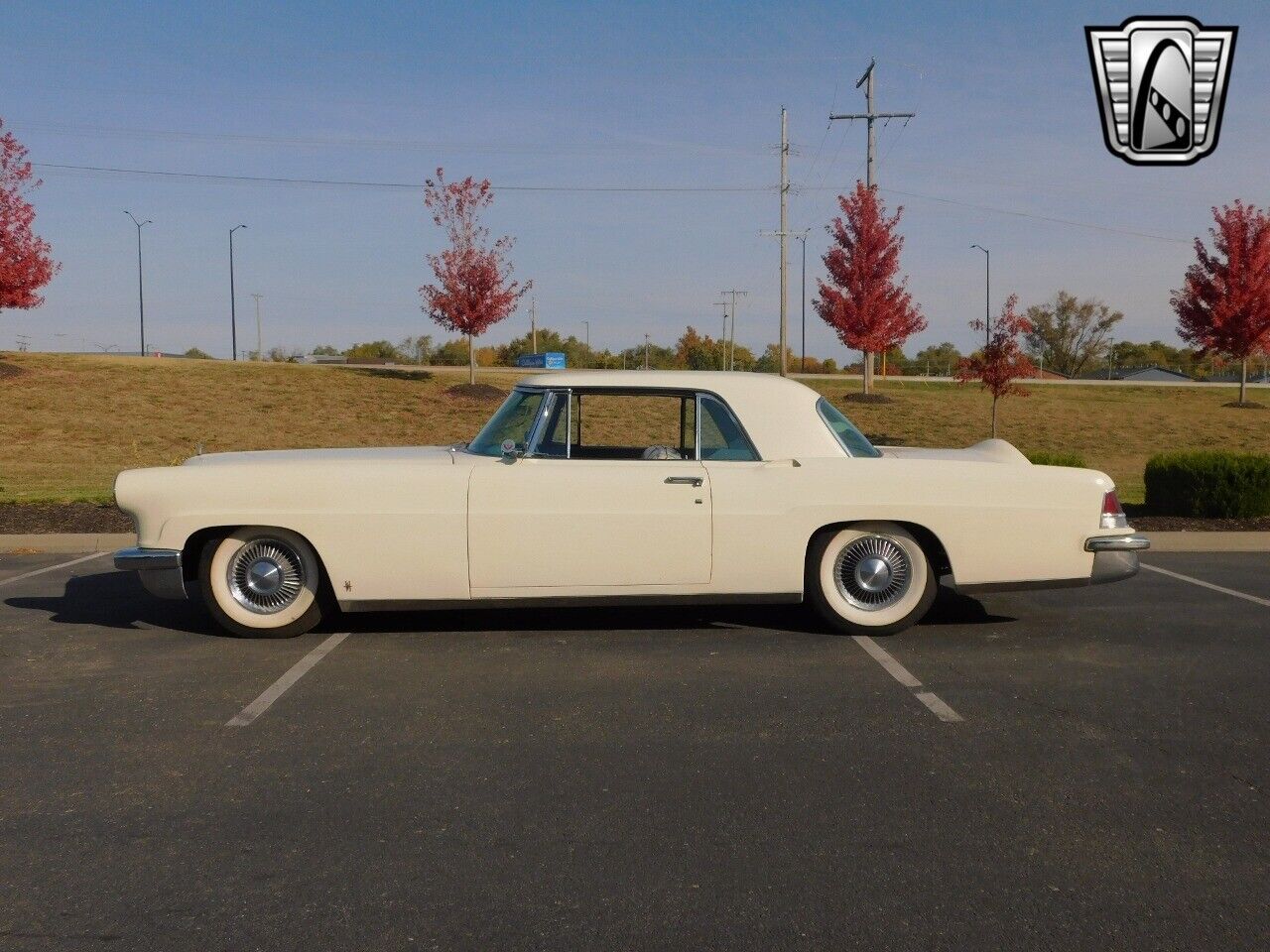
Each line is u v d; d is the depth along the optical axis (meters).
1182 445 26.48
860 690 5.89
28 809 4.30
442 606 6.86
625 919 3.43
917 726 5.30
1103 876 3.73
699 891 3.62
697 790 4.48
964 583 6.99
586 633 7.20
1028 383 42.38
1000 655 6.63
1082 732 5.22
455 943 3.29
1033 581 7.03
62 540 11.12
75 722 5.38
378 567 6.78
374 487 6.76
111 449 22.14
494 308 31.16
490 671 6.26
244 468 6.81
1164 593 8.62
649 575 6.84
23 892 3.63
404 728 5.27
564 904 3.53
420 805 4.33
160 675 6.20
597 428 7.19
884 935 3.33
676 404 7.05
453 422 26.92
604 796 4.42
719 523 6.83
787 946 3.27
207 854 3.90
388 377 33.81
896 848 3.94
